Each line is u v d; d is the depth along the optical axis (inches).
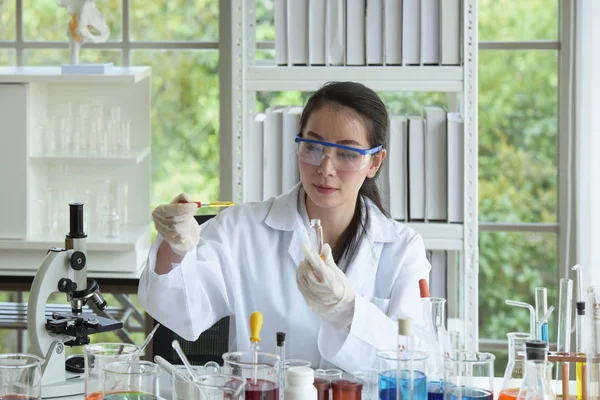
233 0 122.6
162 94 149.6
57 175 145.4
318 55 124.3
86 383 71.6
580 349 75.1
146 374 68.0
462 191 123.3
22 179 131.3
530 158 148.3
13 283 131.3
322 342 80.9
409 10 122.7
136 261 133.0
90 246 130.0
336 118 83.7
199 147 150.6
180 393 65.4
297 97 151.8
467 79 121.3
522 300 150.9
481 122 148.4
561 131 146.3
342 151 83.5
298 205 93.4
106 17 147.9
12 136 130.8
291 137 125.0
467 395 69.2
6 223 132.0
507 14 145.9
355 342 79.3
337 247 91.8
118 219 135.5
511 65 146.8
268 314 91.4
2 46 149.2
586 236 138.3
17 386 68.1
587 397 71.2
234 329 97.0
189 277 84.4
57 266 82.7
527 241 149.6
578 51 141.2
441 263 127.2
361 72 122.9
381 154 89.3
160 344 107.0
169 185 151.8
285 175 125.3
